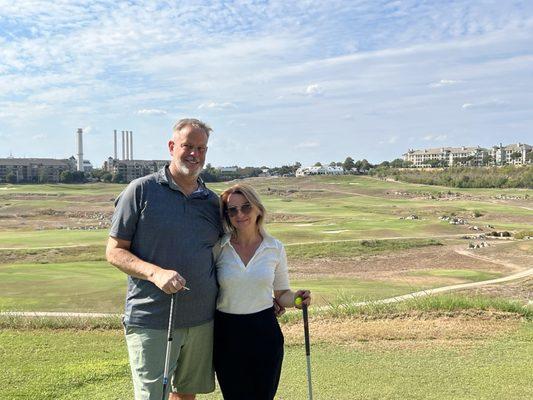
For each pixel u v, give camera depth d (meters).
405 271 31.72
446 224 55.72
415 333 9.17
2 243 39.94
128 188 4.74
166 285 4.34
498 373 7.04
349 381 6.81
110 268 28.34
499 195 105.56
